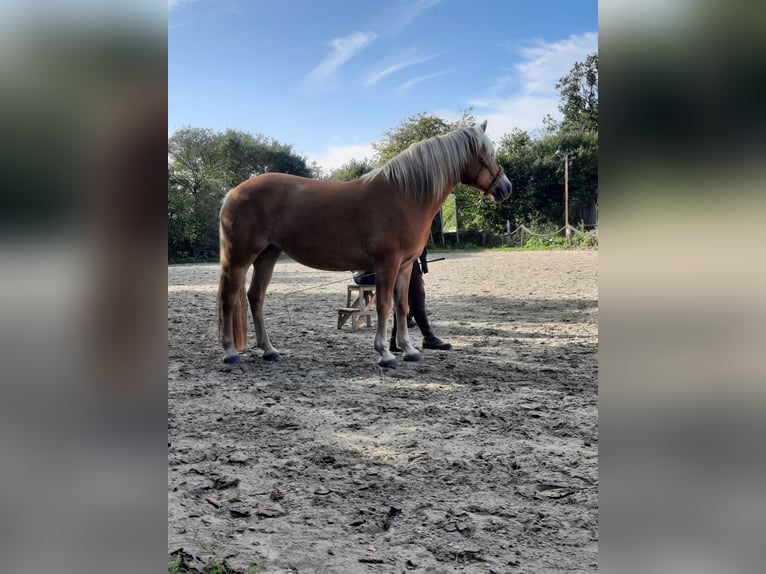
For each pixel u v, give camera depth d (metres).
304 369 4.96
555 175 25.70
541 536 2.15
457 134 5.09
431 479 2.67
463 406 3.85
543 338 6.38
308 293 10.91
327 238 4.92
